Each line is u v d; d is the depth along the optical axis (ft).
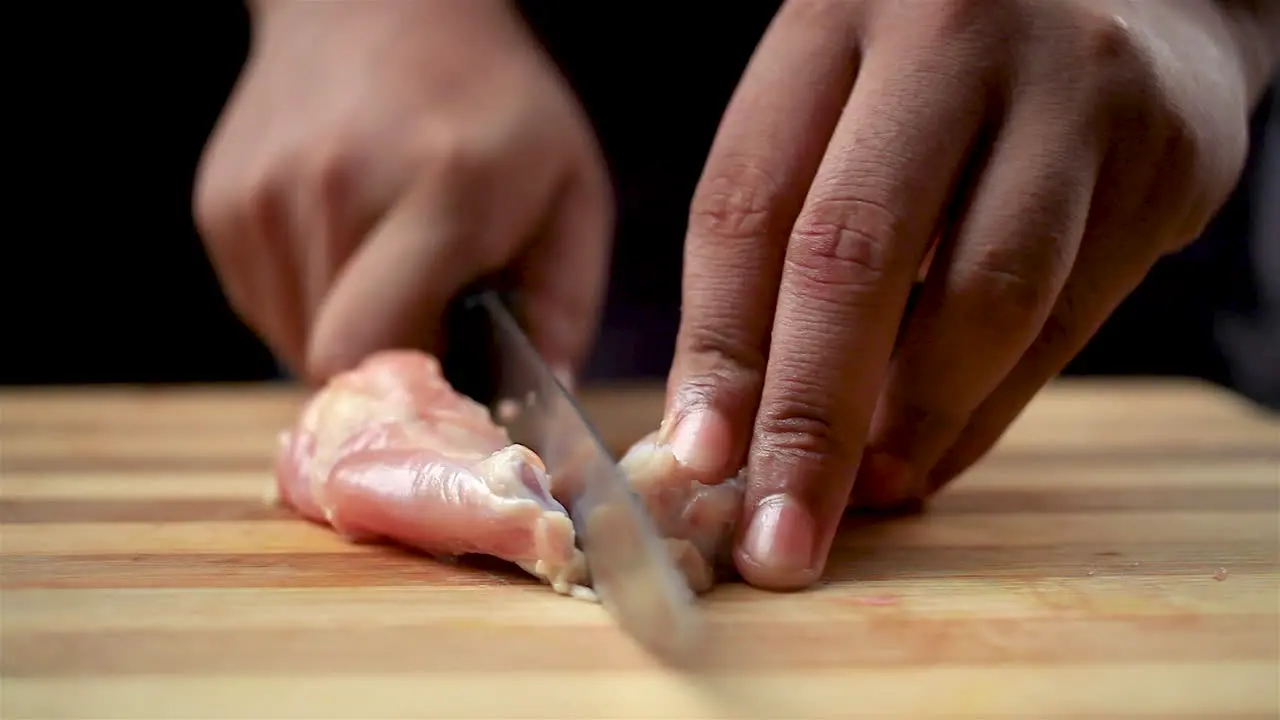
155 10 2.18
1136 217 1.19
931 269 1.18
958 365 1.17
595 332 2.09
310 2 1.74
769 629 1.04
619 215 2.13
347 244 1.58
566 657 1.01
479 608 1.08
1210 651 1.02
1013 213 1.14
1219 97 1.24
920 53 1.14
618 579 1.07
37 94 2.17
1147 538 1.23
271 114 1.69
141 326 2.29
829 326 1.11
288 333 1.71
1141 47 1.16
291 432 1.31
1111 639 1.03
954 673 1.00
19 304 2.24
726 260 1.17
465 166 1.53
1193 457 1.50
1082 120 1.15
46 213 2.22
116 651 1.02
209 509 1.31
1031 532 1.24
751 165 1.18
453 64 1.63
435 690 0.98
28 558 1.17
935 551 1.19
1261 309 2.11
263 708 0.96
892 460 1.21
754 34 2.09
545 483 1.13
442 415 1.26
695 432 1.13
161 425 1.66
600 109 2.11
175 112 2.23
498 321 1.43
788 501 1.11
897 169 1.12
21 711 0.96
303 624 1.05
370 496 1.17
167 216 2.27
